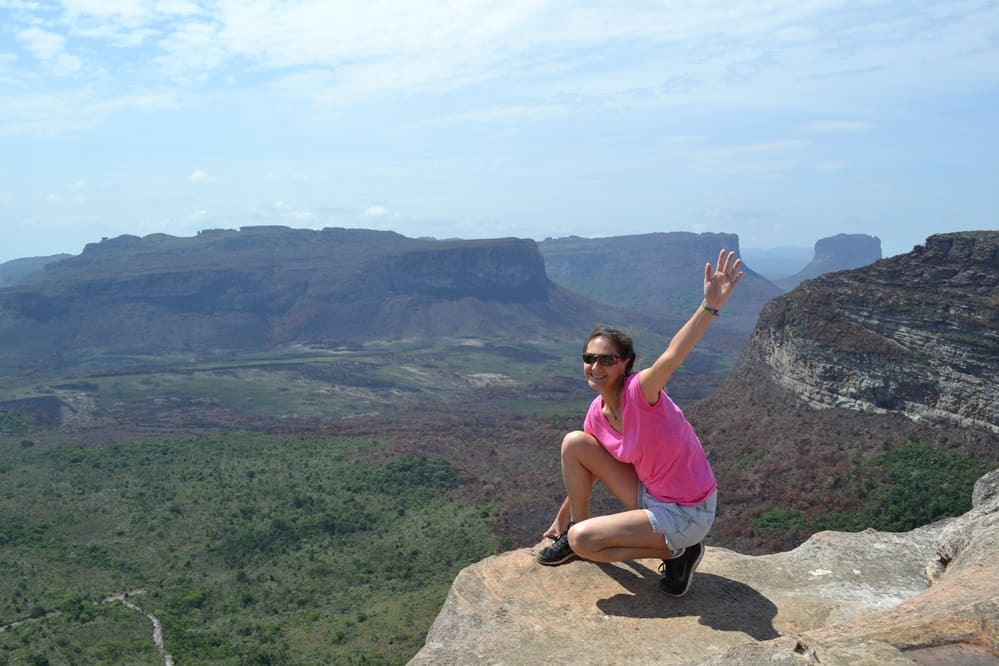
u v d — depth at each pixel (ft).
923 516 188.55
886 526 189.37
